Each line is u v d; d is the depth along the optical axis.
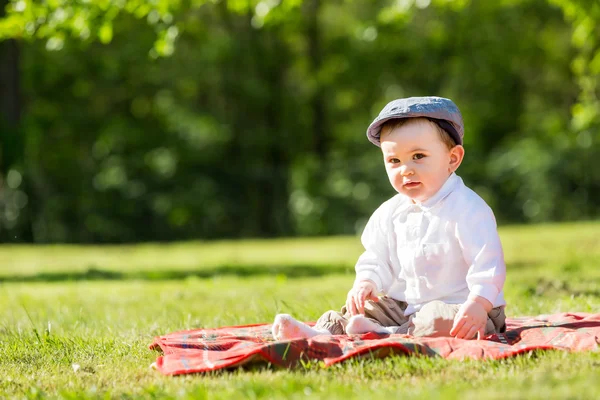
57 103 27.83
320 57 29.39
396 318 4.29
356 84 29.58
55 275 11.91
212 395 3.05
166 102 27.78
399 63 28.84
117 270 13.00
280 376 3.35
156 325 5.48
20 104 18.00
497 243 4.09
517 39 28.09
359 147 29.33
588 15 13.07
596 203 23.45
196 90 28.84
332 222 25.33
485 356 3.49
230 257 15.70
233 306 6.90
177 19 25.48
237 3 12.74
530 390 2.86
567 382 2.97
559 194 23.58
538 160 23.73
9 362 4.21
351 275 10.24
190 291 8.69
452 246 4.16
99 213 26.06
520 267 10.61
